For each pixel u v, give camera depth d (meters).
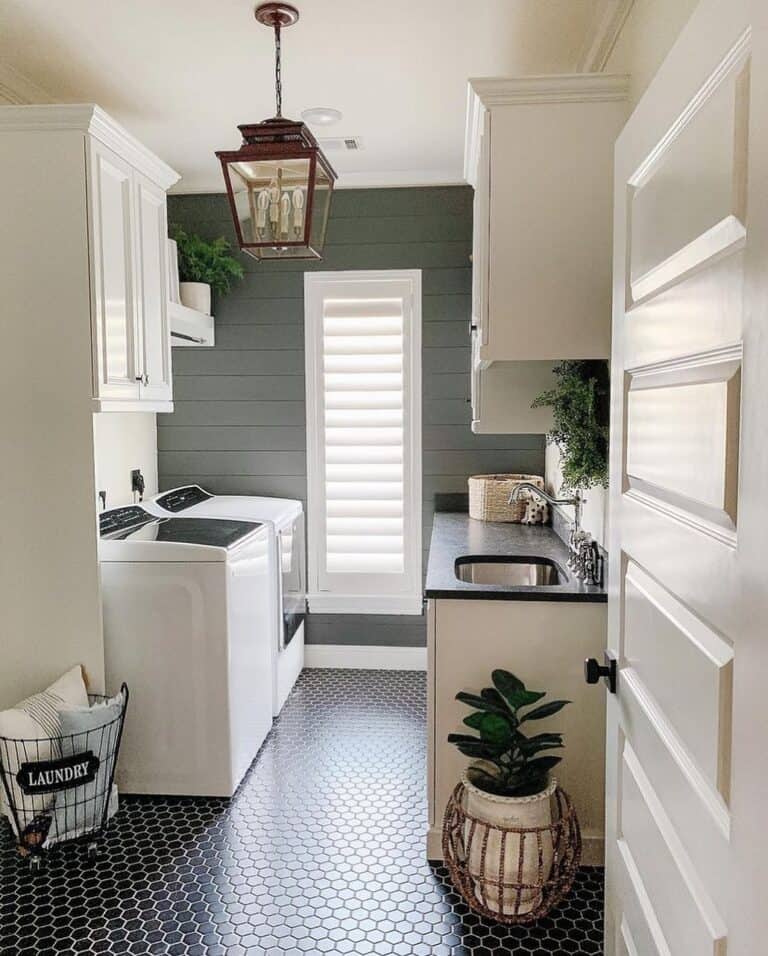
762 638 0.82
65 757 2.49
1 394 2.68
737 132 0.92
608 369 2.48
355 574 4.33
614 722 1.61
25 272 2.62
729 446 0.94
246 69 2.81
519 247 2.28
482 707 2.27
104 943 2.13
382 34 2.55
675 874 1.16
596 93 2.23
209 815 2.81
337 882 2.41
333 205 4.17
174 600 2.85
